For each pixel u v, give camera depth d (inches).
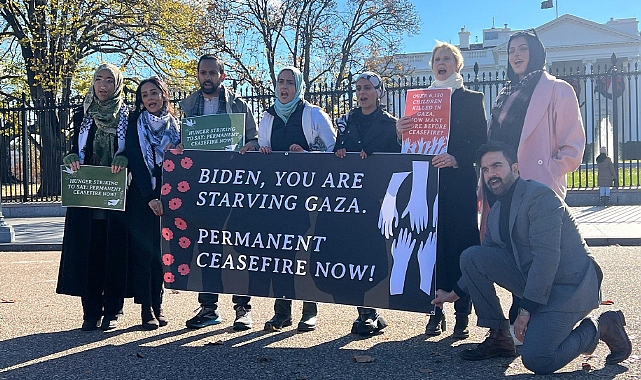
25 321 207.9
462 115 180.5
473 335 184.2
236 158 190.9
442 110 176.4
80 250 195.6
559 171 174.7
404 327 195.0
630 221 460.1
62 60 831.1
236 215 189.3
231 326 199.2
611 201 589.3
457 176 180.5
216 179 191.6
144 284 193.9
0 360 164.9
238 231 189.0
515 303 168.7
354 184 180.1
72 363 161.6
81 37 860.6
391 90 557.0
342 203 180.9
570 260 147.1
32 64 837.8
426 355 164.6
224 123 195.8
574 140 175.3
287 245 184.9
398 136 184.9
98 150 195.8
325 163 183.5
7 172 705.6
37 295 255.1
